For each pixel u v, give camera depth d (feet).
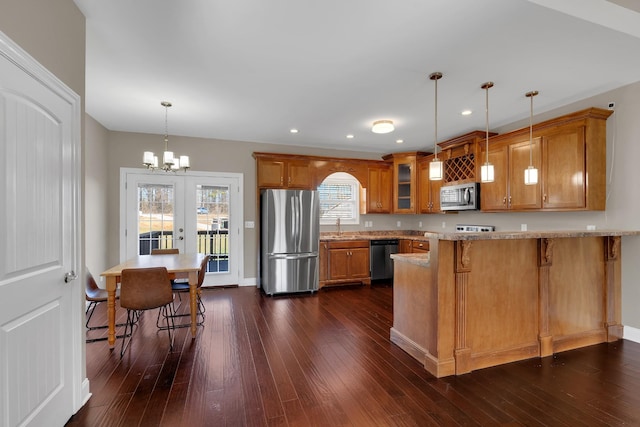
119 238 15.28
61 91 5.66
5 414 4.40
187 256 12.67
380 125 13.51
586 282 9.61
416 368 8.05
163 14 6.35
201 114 12.73
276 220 15.64
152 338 9.91
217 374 7.68
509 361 8.42
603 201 10.11
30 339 4.92
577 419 6.05
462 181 15.10
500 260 8.42
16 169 4.61
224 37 7.18
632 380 7.48
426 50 7.74
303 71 8.88
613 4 5.48
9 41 4.41
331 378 7.53
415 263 8.54
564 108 11.56
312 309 13.14
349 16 6.40
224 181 16.97
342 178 20.03
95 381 7.34
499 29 6.84
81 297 6.43
